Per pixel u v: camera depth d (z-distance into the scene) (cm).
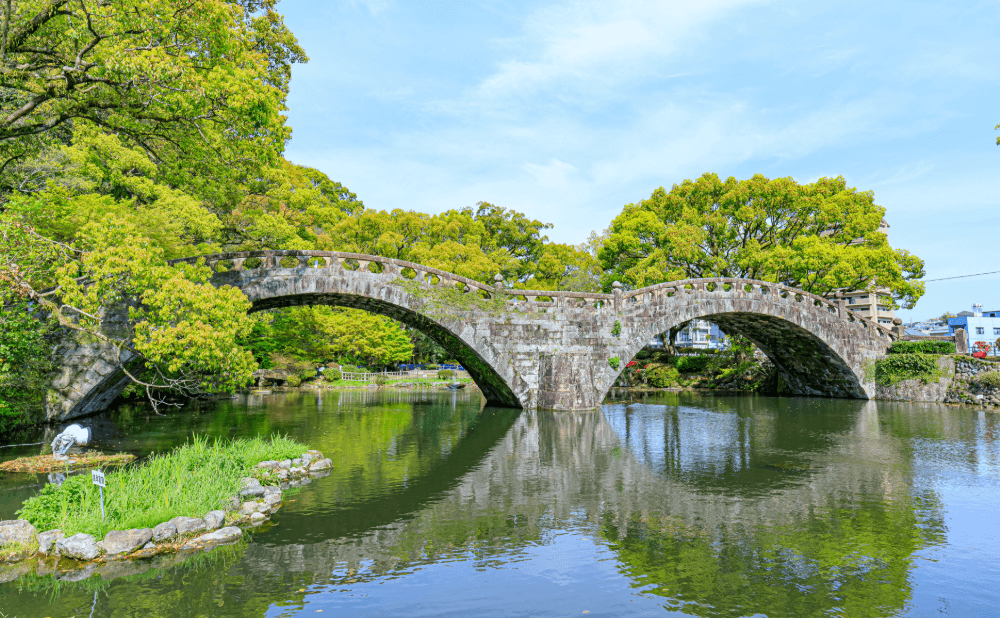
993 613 646
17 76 1243
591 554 830
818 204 3691
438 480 1289
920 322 7325
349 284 2248
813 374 3597
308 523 966
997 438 1891
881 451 1658
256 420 2362
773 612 648
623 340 2764
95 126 1677
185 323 1258
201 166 1570
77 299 1186
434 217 5175
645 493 1176
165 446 1634
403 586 716
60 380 1870
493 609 654
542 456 1591
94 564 773
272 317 3756
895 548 854
